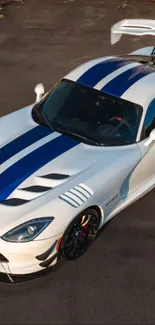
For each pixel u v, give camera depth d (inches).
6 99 309.6
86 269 182.7
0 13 464.4
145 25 252.2
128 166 190.2
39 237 157.6
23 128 199.8
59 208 162.6
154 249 197.2
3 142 191.5
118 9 489.1
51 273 178.4
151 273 184.9
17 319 159.6
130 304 169.9
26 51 382.3
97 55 380.5
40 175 173.6
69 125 199.6
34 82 334.0
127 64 222.4
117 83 207.9
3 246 155.4
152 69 221.5
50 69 353.7
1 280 171.0
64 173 175.9
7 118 211.3
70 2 505.4
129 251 194.2
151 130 205.3
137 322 163.0
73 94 210.1
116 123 198.8
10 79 336.5
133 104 200.8
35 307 164.7
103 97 204.7
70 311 164.7
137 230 206.4
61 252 173.8
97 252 191.6
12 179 171.5
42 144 188.1
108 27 439.8
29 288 171.3
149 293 175.5
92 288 174.7
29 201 164.2
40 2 501.7
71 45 397.1
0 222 157.2
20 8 481.4
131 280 180.4
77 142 191.3
